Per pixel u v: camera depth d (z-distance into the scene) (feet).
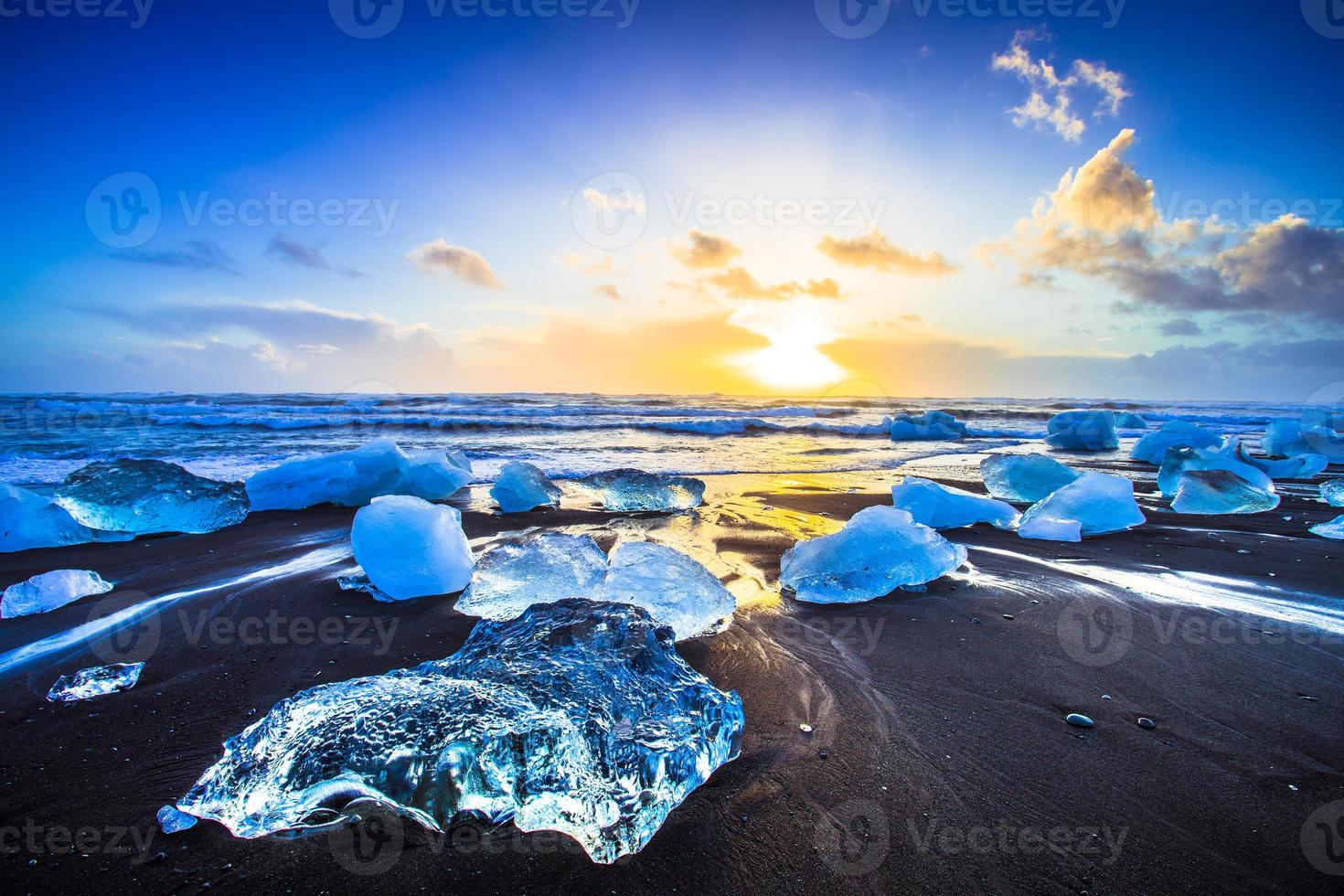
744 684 8.00
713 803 5.67
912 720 7.15
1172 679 8.16
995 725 7.06
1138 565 13.24
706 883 4.80
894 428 47.85
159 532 16.08
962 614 10.43
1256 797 5.82
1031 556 13.93
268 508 19.24
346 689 5.77
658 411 76.23
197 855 4.96
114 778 5.99
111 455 29.30
